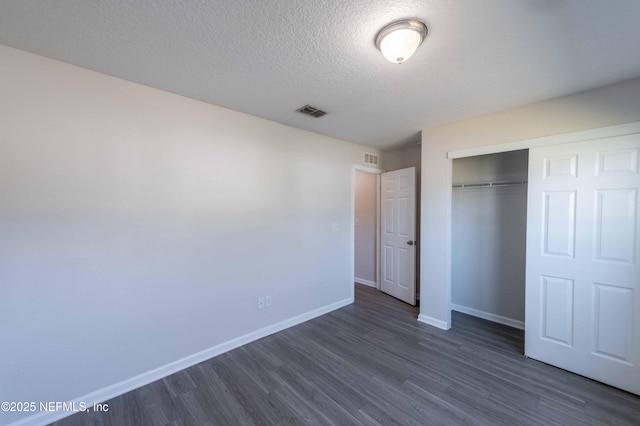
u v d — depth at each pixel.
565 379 2.16
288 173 3.08
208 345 2.46
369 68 1.84
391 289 4.19
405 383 2.11
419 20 1.37
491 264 3.31
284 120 2.88
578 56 1.67
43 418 1.72
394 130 3.21
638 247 1.96
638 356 1.96
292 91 2.19
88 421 1.75
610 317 2.07
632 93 1.96
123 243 2.02
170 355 2.24
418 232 4.00
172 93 2.23
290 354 2.53
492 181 3.29
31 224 1.69
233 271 2.63
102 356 1.94
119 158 1.99
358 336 2.89
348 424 1.71
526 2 1.24
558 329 2.31
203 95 2.27
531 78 1.95
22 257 1.67
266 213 2.88
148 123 2.12
